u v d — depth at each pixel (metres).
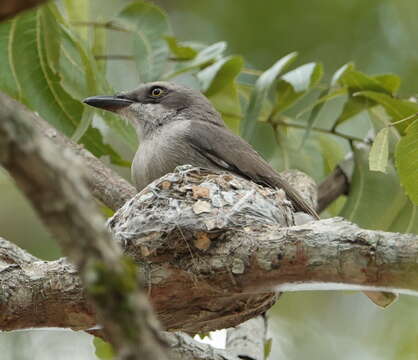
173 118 12.20
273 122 12.41
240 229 7.90
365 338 14.83
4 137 3.94
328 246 7.17
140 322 4.02
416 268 6.80
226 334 10.88
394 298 8.25
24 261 8.57
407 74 15.35
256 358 10.51
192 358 9.40
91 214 4.07
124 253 8.16
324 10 15.73
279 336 14.88
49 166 3.99
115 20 12.14
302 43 15.73
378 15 15.70
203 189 8.98
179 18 16.38
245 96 12.92
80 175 4.12
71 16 12.41
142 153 11.78
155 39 12.03
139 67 11.88
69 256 4.08
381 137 8.84
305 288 7.61
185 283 7.96
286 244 7.40
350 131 14.35
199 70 12.63
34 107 11.12
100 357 11.31
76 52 11.22
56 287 8.22
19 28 10.76
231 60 11.60
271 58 15.68
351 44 15.68
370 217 12.10
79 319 8.32
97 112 11.97
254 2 15.95
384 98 11.33
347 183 12.59
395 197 12.07
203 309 8.23
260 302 8.30
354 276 7.09
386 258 6.89
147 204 8.74
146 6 12.14
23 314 8.37
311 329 14.97
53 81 11.09
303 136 12.58
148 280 8.02
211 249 7.89
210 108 12.52
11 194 15.17
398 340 14.48
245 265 7.65
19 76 10.97
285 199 9.67
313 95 15.17
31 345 14.28
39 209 4.00
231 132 12.02
